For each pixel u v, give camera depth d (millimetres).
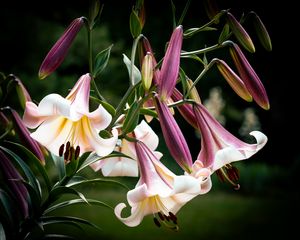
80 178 982
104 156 942
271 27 8789
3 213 954
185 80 945
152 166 885
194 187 810
